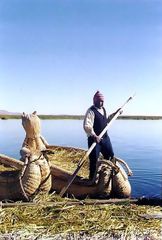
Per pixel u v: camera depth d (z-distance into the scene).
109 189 4.42
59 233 3.51
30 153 4.26
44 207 3.97
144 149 9.99
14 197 4.22
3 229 3.55
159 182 5.61
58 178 4.54
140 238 3.50
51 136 13.11
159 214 3.89
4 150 9.05
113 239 3.47
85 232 3.53
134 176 6.07
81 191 4.48
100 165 4.46
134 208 4.05
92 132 4.45
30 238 3.44
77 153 6.05
